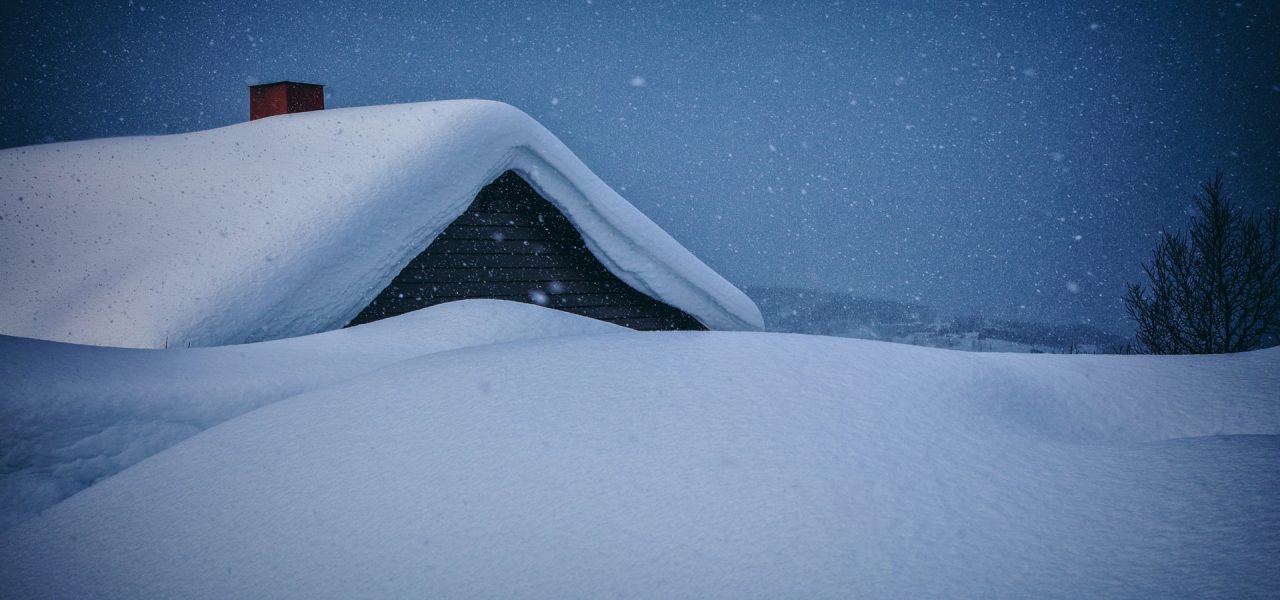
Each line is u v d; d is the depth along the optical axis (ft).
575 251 34.78
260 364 18.92
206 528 11.15
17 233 27.99
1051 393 16.51
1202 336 54.19
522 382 14.98
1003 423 13.79
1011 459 11.78
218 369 18.04
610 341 17.95
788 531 9.43
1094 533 9.31
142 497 12.48
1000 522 9.64
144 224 27.22
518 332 25.80
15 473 14.07
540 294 33.78
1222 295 53.57
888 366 15.65
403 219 27.76
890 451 11.67
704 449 11.65
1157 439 15.39
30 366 15.37
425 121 28.91
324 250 25.34
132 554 10.78
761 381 14.47
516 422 13.06
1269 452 11.61
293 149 29.99
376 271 27.14
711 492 10.42
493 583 8.94
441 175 28.53
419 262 30.17
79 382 15.40
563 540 9.62
